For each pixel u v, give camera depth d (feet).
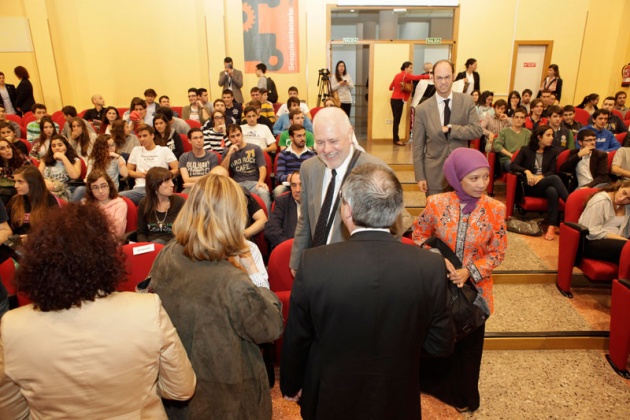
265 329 3.77
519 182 13.44
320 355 3.55
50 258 2.77
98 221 3.06
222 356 3.74
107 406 3.01
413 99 23.50
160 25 24.44
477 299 5.66
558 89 24.57
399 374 3.46
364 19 26.25
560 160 13.58
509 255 11.40
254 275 4.55
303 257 3.47
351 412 3.50
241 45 24.77
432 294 3.44
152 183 9.50
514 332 8.52
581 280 10.34
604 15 24.85
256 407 4.02
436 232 6.03
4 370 2.85
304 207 5.82
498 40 25.21
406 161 18.17
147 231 9.88
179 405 4.06
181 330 3.79
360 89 27.55
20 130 19.24
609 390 7.26
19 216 9.46
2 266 7.30
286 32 24.72
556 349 8.40
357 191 3.44
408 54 25.86
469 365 6.34
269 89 23.94
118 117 19.33
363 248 3.36
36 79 23.72
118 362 2.95
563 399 7.07
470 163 5.41
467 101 8.85
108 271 2.97
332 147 4.93
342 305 3.29
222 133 17.08
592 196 9.50
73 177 13.43
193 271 3.81
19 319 2.89
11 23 22.85
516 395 7.18
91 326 2.90
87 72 24.68
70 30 23.99
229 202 3.84
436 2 24.57
